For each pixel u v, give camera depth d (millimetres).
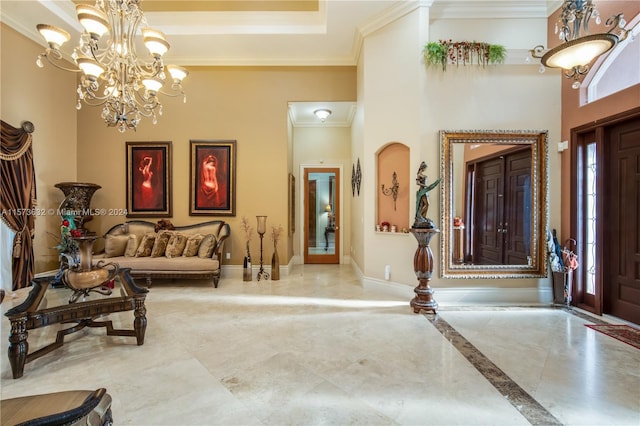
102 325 2707
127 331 2635
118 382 2035
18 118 4254
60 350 2488
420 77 3764
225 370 2184
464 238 3756
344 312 3420
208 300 3885
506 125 3752
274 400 1837
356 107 5473
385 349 2502
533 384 1997
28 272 4285
